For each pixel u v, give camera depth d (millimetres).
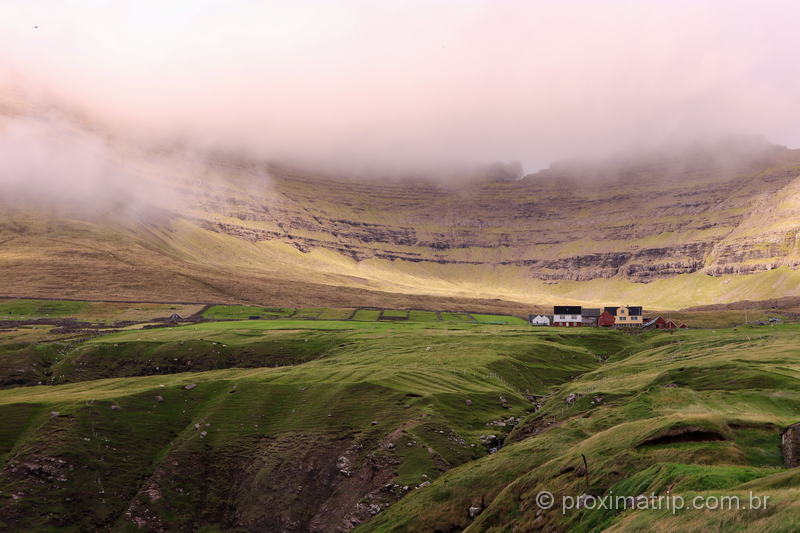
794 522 36000
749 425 67688
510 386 151375
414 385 136250
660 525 44000
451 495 83438
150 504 104938
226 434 122125
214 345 196000
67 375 172750
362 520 91500
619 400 102438
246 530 103125
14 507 98188
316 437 116375
